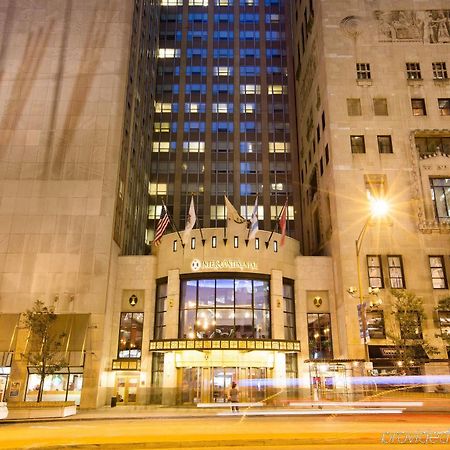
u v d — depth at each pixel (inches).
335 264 1708.9
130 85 2010.3
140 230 2284.7
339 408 1210.0
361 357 1502.2
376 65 1875.0
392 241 1649.9
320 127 1973.4
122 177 1852.9
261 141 2733.8
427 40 1905.8
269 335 1585.9
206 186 2637.8
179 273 1632.6
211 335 1556.3
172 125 2775.6
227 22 3034.0
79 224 1665.8
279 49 2957.7
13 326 1535.4
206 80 2878.9
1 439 606.9
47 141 1774.1
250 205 2603.3
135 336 1663.4
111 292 1656.0
